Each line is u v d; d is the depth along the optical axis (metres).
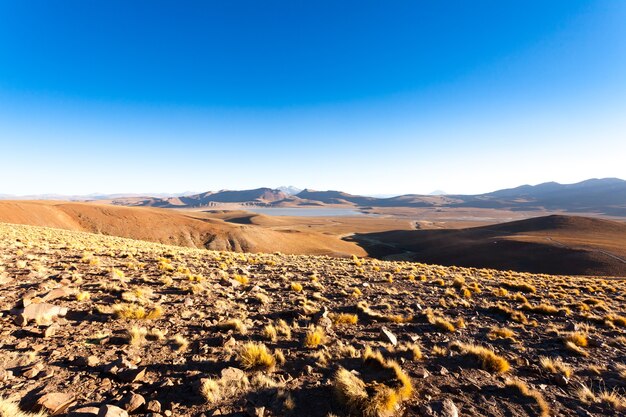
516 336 11.24
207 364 7.41
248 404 5.87
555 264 84.06
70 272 14.80
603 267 76.88
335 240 148.88
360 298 15.86
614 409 6.54
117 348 7.88
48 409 5.25
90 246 25.73
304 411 5.81
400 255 121.62
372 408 5.71
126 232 116.31
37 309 9.13
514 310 14.98
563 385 7.61
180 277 16.34
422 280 22.81
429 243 145.50
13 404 5.07
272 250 116.75
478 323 12.69
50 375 6.33
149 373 6.82
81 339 8.21
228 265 22.84
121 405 5.50
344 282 19.89
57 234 36.28
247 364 7.34
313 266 26.45
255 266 24.03
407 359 8.56
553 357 9.41
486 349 9.05
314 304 13.89
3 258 16.42
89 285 13.04
